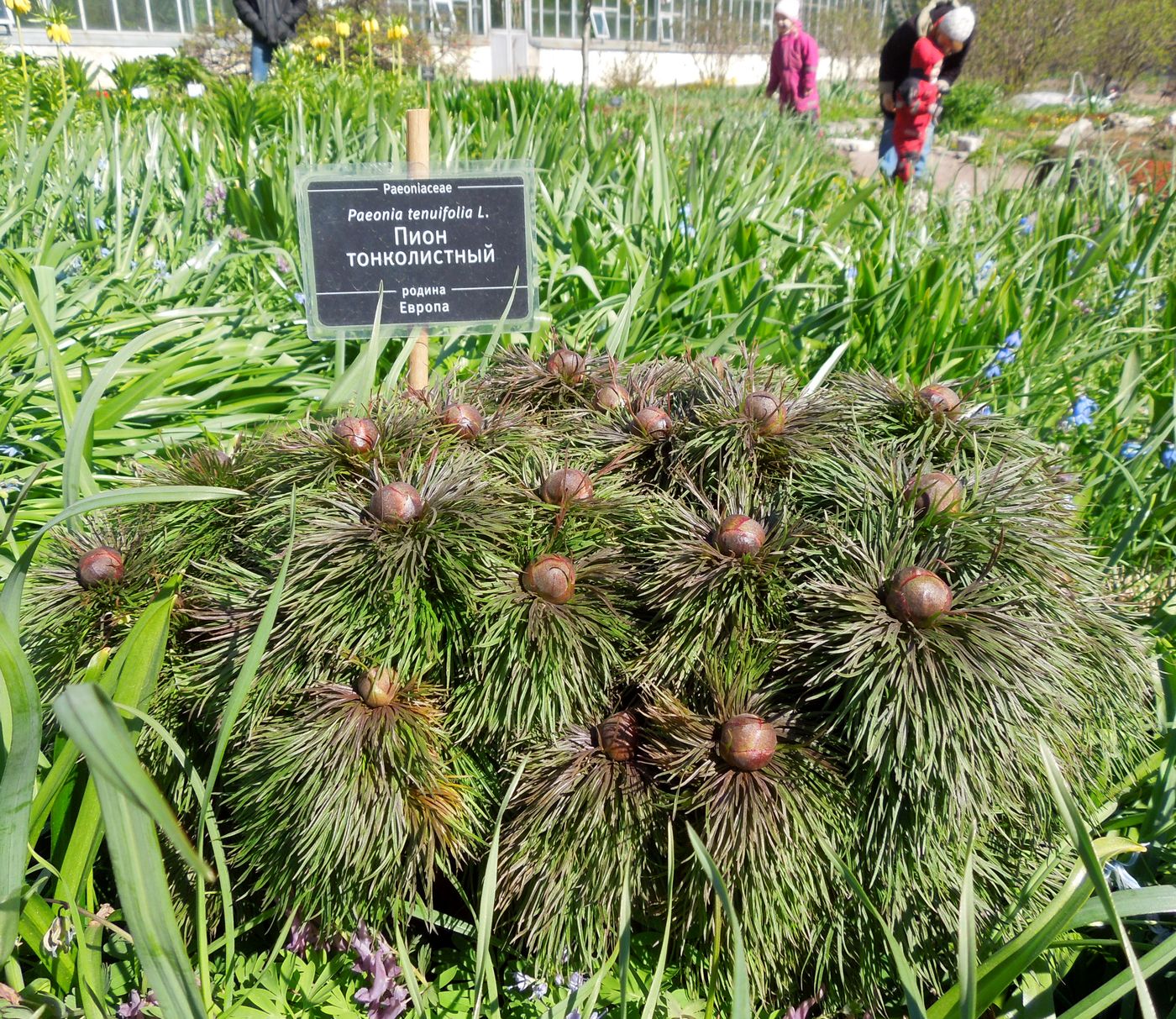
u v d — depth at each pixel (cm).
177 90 1226
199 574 167
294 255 394
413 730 142
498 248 228
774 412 171
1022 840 156
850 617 138
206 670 150
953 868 144
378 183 221
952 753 134
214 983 150
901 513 151
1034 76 1911
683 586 145
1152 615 221
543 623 142
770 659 144
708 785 136
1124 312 366
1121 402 302
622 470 176
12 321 304
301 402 298
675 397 193
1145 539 264
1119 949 168
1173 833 180
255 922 154
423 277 228
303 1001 149
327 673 148
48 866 143
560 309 344
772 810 134
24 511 242
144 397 260
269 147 584
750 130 730
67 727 86
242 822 148
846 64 2552
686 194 423
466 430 176
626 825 139
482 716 144
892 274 352
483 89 891
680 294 337
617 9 2456
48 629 158
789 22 1062
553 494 156
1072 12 1811
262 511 155
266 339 325
